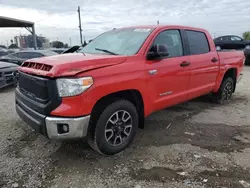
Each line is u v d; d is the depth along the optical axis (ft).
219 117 15.99
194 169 9.55
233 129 13.84
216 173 9.27
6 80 24.07
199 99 20.49
